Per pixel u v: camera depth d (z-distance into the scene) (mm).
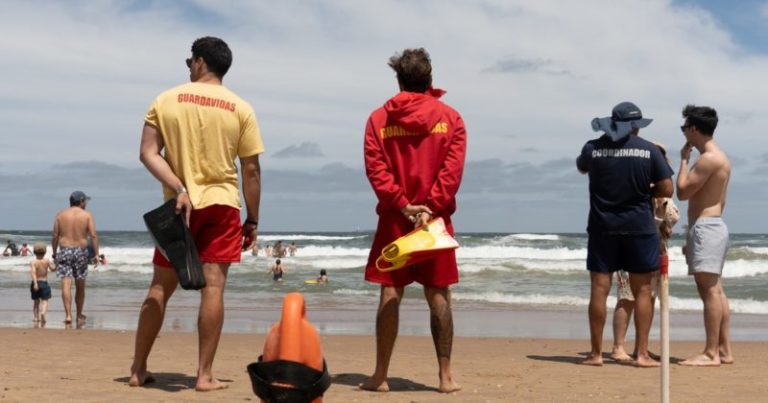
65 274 12242
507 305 17828
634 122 6848
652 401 5254
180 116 5059
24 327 11922
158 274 5379
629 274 7086
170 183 4961
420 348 8969
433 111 5145
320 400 2219
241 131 5188
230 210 5156
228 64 5301
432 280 5328
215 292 5195
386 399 5102
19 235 92188
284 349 2182
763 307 17188
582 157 7062
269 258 41719
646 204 6902
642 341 7148
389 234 5230
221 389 5270
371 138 5203
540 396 5383
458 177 5156
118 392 5129
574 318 14594
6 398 4848
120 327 11953
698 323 13289
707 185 7305
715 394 5574
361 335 10914
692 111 7285
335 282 27297
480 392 5496
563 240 54000
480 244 54188
